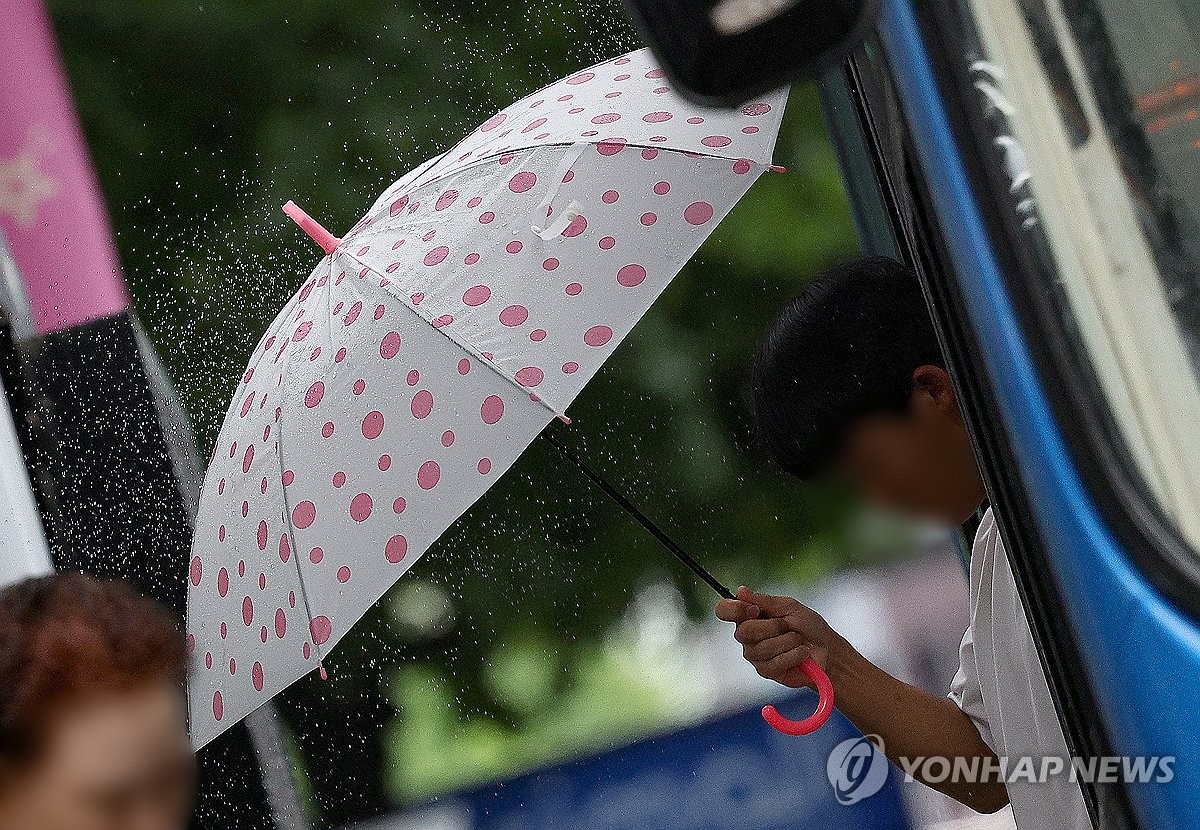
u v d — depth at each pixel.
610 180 6.26
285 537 5.89
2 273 9.80
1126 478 3.95
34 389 9.49
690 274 16.55
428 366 5.80
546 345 5.80
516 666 17.16
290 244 15.38
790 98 16.58
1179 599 3.87
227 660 6.11
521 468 16.53
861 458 5.67
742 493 16.61
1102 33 3.98
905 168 4.32
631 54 7.34
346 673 15.82
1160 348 3.92
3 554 8.25
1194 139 3.92
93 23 15.67
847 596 15.75
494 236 6.11
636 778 13.63
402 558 5.60
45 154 9.97
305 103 15.88
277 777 10.35
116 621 3.12
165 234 15.26
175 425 9.98
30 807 3.00
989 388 4.19
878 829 12.94
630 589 16.92
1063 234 4.01
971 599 5.86
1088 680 4.10
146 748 3.06
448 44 16.12
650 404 16.47
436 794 14.80
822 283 5.72
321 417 5.95
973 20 4.09
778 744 13.36
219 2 15.83
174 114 15.65
